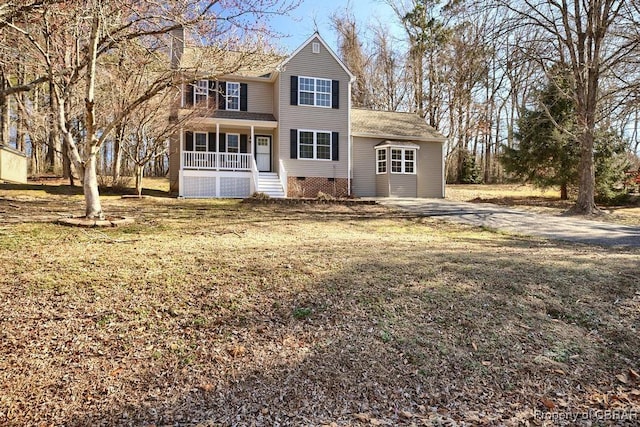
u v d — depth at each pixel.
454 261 5.99
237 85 18.50
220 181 16.91
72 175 16.94
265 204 14.34
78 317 3.81
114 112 12.57
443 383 3.25
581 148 15.38
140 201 13.63
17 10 5.96
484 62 16.95
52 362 3.16
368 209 14.46
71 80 8.00
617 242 9.05
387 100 33.03
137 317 3.88
